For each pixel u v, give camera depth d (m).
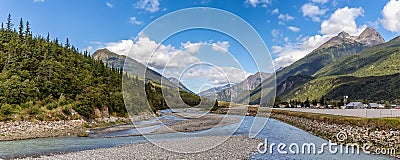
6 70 65.69
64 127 52.31
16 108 53.03
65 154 27.75
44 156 26.92
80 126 55.12
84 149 31.00
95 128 54.78
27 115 52.28
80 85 70.88
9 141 37.47
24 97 57.09
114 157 25.98
